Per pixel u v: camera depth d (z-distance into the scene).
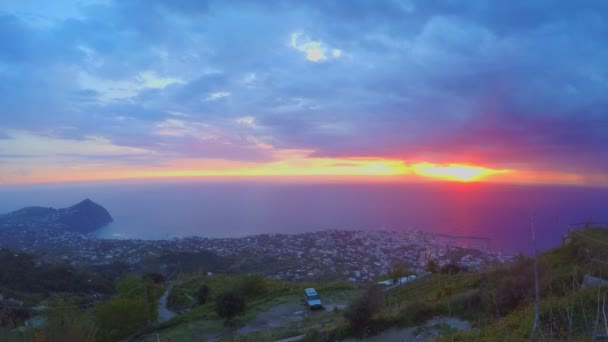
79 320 13.46
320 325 18.39
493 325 11.55
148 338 22.09
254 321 22.20
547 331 9.48
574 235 19.98
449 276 24.19
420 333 13.91
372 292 16.55
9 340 10.31
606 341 7.41
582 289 11.75
